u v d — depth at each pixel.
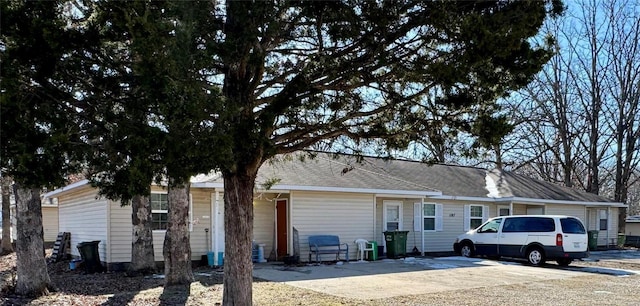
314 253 16.70
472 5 5.23
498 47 4.97
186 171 4.87
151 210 13.94
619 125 31.34
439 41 5.47
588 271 15.01
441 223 21.28
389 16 5.22
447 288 11.18
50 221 30.05
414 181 21.70
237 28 4.88
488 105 6.39
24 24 4.50
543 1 5.11
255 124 5.35
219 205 15.54
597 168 32.03
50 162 4.59
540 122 33.50
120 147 4.84
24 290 9.84
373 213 18.48
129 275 12.94
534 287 11.54
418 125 6.73
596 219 27.78
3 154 4.54
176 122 4.60
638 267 16.42
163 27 4.37
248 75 6.09
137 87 4.95
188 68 4.57
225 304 6.74
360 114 6.58
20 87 4.56
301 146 6.67
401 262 16.56
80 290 10.70
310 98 6.29
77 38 4.73
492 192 23.12
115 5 4.48
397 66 5.77
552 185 27.20
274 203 17.47
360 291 10.55
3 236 24.23
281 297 9.66
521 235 16.92
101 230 14.93
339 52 5.73
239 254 6.74
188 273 10.98
